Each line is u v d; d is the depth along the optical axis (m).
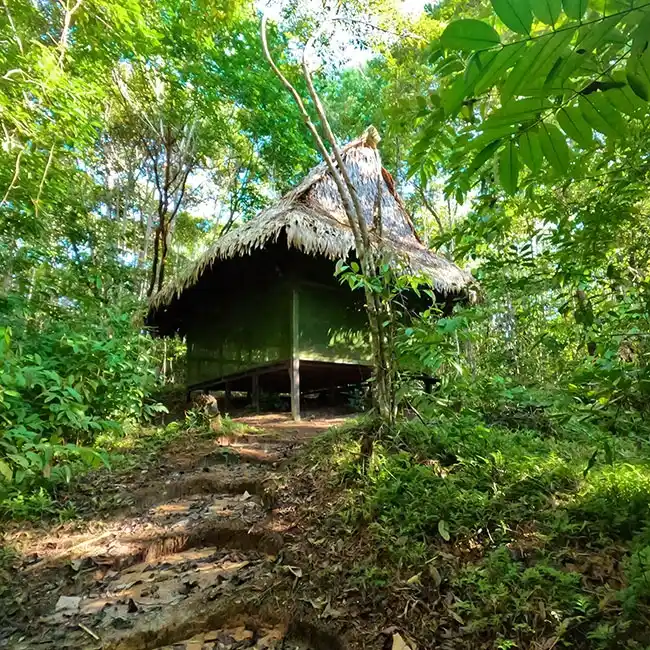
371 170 7.06
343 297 6.47
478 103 1.32
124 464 3.64
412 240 7.05
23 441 2.59
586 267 2.21
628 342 2.09
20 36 4.05
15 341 3.80
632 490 2.24
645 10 0.67
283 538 2.40
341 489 2.63
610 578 1.68
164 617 1.93
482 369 5.87
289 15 4.20
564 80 0.79
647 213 2.18
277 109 11.40
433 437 2.95
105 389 4.18
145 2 6.18
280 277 6.20
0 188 4.62
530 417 3.95
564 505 2.21
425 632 1.62
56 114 4.41
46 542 2.58
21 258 5.13
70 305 5.55
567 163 1.02
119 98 10.30
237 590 2.09
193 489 3.21
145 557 2.48
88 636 1.85
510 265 2.70
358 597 1.87
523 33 0.71
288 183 13.30
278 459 3.55
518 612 1.56
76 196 8.83
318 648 1.76
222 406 7.74
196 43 9.07
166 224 12.85
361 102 9.15
